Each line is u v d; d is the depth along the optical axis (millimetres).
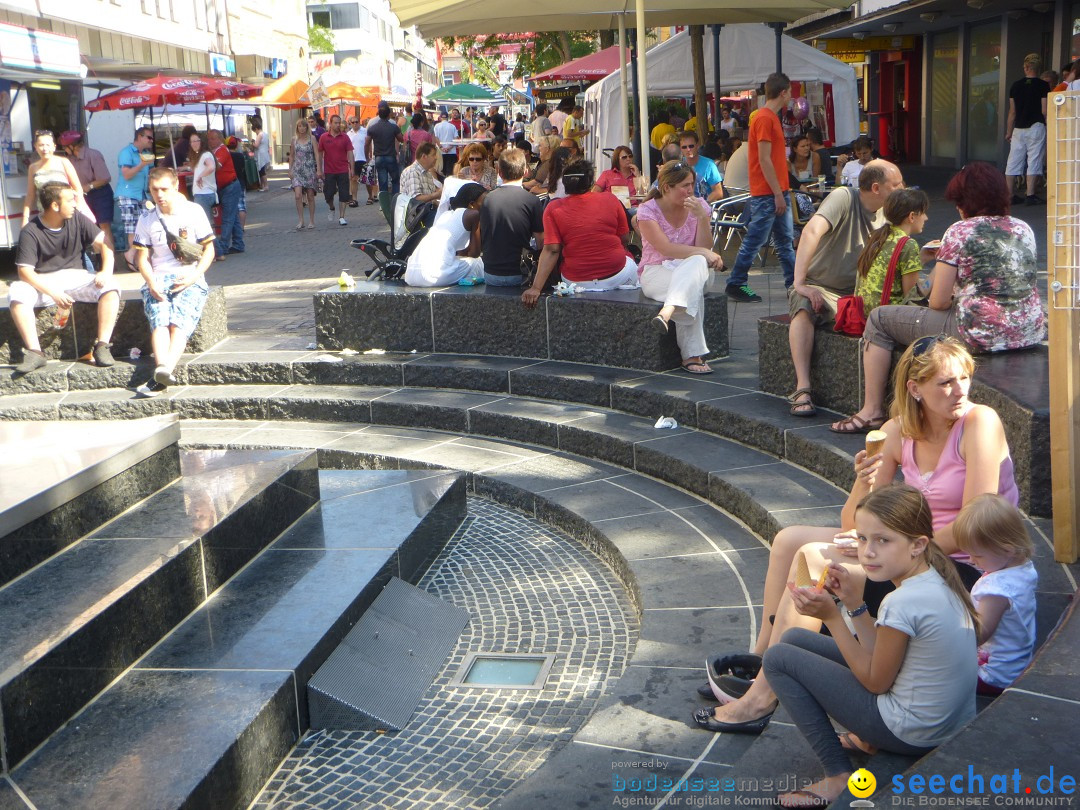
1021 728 2662
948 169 23750
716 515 5730
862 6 22594
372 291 8688
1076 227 3738
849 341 5973
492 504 6562
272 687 3869
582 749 3586
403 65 84500
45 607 3881
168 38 26406
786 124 15930
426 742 4004
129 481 4902
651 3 10211
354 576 4824
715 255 7453
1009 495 3643
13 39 13086
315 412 8094
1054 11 18438
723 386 7023
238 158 24422
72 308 8742
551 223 8047
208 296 9086
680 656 4234
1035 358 4922
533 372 7781
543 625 4941
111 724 3643
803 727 3113
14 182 14125
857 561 3543
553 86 32562
